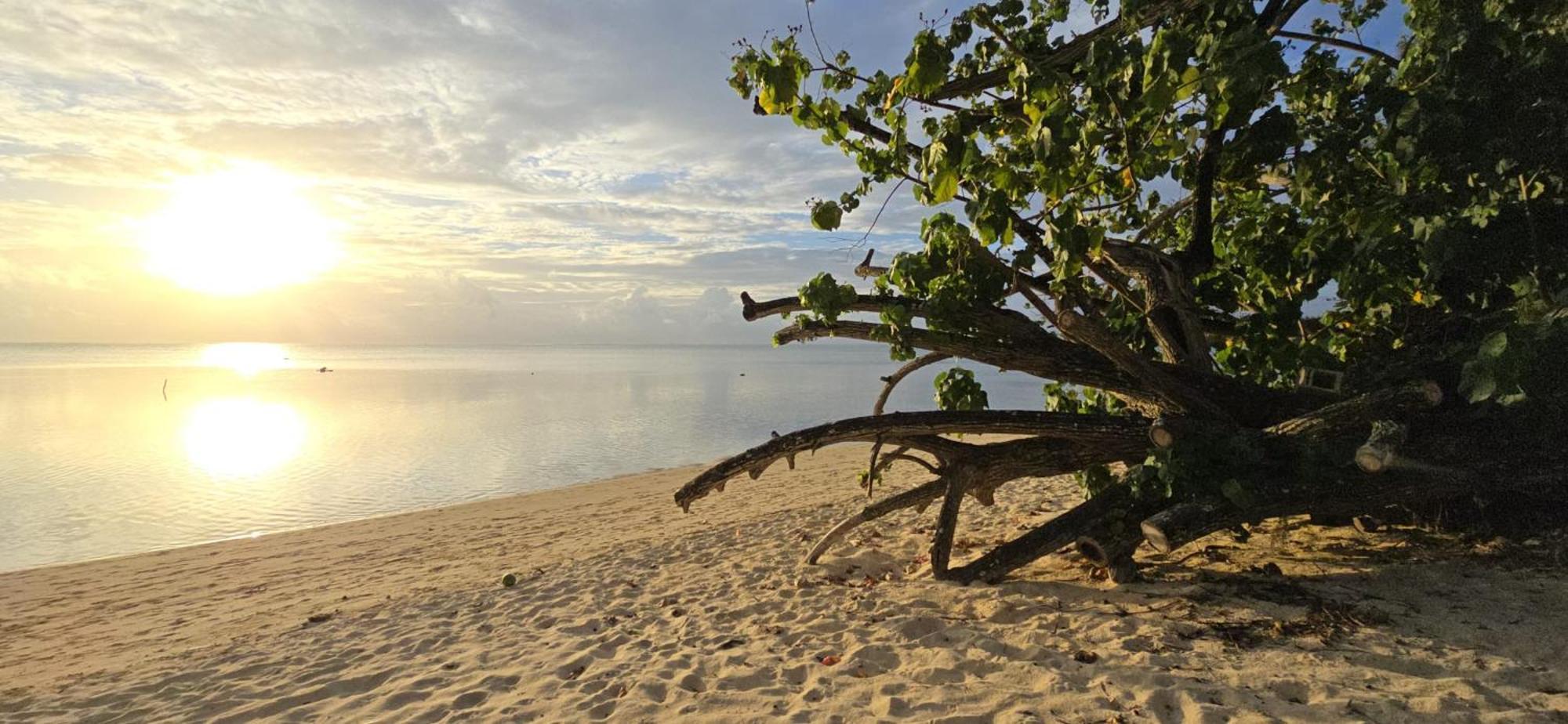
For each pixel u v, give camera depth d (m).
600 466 19.69
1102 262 6.52
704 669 4.61
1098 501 5.56
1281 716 3.29
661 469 18.98
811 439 5.78
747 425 29.25
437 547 10.74
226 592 8.88
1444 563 5.02
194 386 56.69
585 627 5.83
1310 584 4.93
